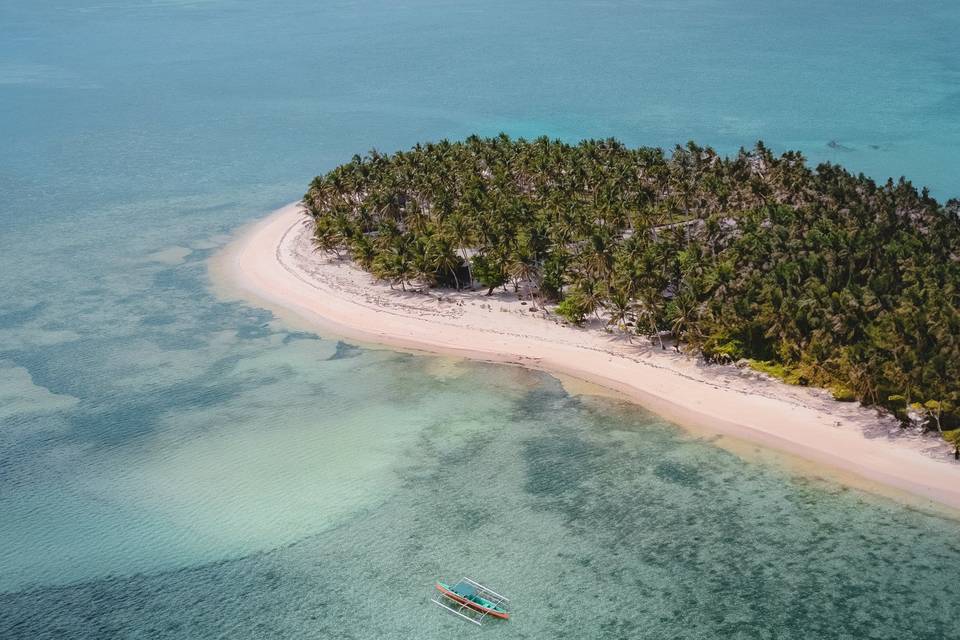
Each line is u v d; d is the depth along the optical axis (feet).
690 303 375.25
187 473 320.70
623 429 337.52
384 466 320.50
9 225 652.48
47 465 328.70
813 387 349.00
